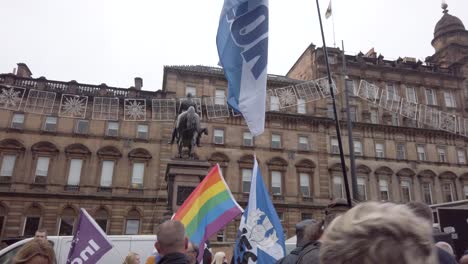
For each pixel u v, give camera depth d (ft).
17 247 32.83
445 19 184.75
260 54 25.95
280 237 19.69
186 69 132.46
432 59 184.03
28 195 109.09
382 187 135.74
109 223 111.65
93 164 116.16
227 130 127.54
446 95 160.15
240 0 27.76
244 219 20.04
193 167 50.29
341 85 143.74
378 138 140.67
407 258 4.57
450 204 33.35
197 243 22.71
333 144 135.54
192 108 55.16
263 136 130.11
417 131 145.07
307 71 151.12
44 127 116.47
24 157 112.57
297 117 134.31
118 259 35.14
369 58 155.33
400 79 155.33
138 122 122.31
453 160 146.20
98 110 84.99
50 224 108.17
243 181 124.06
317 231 13.28
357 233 4.81
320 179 129.59
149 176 117.70
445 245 15.69
